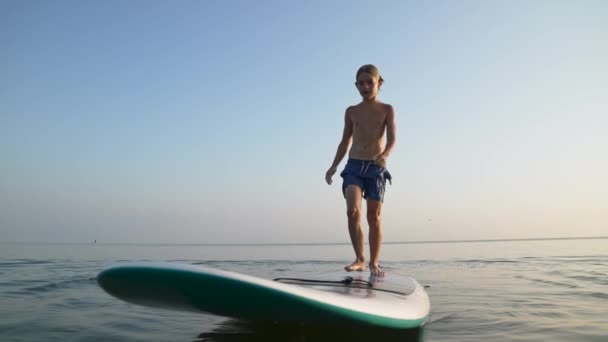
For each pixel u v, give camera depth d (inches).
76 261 440.1
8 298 195.6
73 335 128.0
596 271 343.6
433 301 200.8
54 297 198.7
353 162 176.7
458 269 391.2
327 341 110.0
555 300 201.2
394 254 720.3
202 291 84.8
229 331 124.8
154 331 132.5
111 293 91.9
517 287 253.1
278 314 94.9
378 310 109.0
